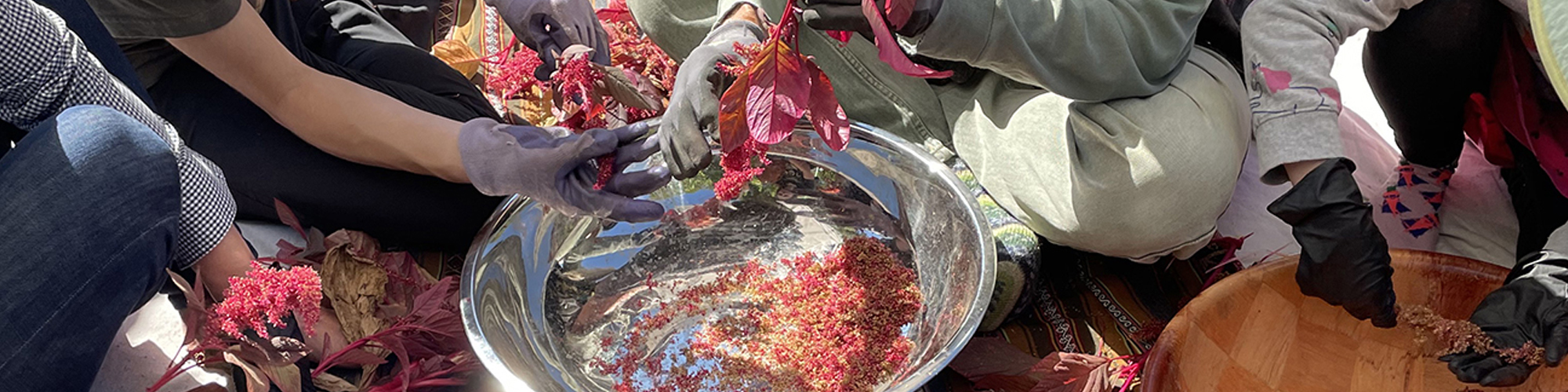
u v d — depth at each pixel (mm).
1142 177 1079
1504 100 1102
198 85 1232
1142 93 1086
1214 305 927
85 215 904
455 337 1087
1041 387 1091
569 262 1202
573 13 1228
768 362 1094
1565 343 842
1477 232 1229
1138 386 1121
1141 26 1029
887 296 1148
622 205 1076
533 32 1241
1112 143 1082
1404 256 959
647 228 1238
